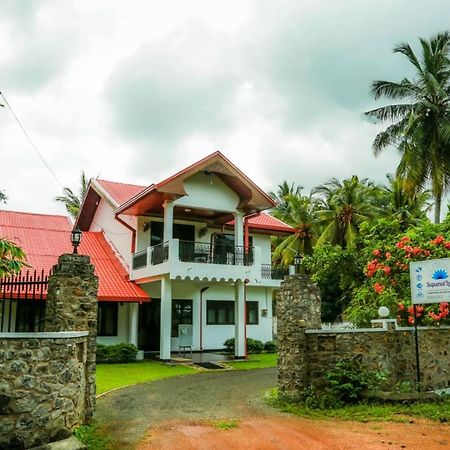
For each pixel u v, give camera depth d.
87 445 6.72
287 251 33.28
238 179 20.80
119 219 22.48
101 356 18.64
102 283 20.84
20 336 6.40
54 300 8.41
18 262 8.17
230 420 8.59
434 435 7.23
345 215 32.44
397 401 9.32
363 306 13.57
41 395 6.39
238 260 21.02
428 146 24.06
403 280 12.91
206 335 23.56
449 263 9.87
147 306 22.25
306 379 10.19
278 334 10.78
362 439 7.07
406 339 10.51
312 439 7.17
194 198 20.80
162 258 19.64
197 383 13.64
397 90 24.70
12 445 6.09
